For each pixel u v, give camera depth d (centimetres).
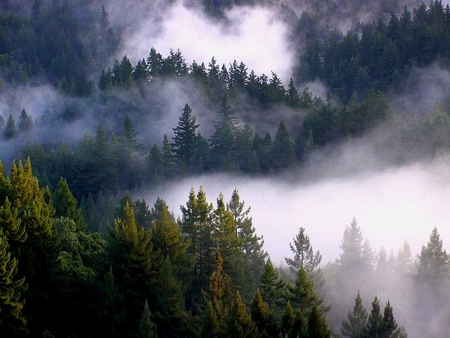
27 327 4056
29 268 4109
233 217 5916
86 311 4484
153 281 4506
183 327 4347
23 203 5272
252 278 5709
